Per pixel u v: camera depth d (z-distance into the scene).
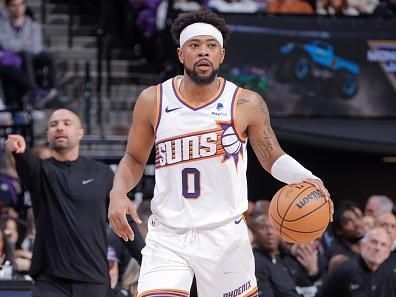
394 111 17.73
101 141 17.75
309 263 14.52
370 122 17.66
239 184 8.77
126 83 22.20
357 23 17.80
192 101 8.77
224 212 8.72
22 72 19.81
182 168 8.70
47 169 11.57
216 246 8.70
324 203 8.56
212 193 8.70
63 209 11.43
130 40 23.36
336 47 17.67
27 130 17.67
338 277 13.54
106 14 23.42
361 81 17.73
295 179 8.72
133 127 9.01
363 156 18.14
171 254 8.70
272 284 13.08
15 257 13.23
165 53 18.22
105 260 11.53
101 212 11.52
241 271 8.80
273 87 17.39
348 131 17.42
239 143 8.77
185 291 8.67
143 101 8.90
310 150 18.02
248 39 17.33
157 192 8.81
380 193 18.19
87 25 23.92
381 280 13.39
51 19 23.81
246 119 8.79
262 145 8.90
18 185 15.71
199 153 8.68
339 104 17.62
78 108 21.09
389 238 13.47
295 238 8.58
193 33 8.72
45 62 20.38
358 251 15.11
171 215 8.73
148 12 22.48
